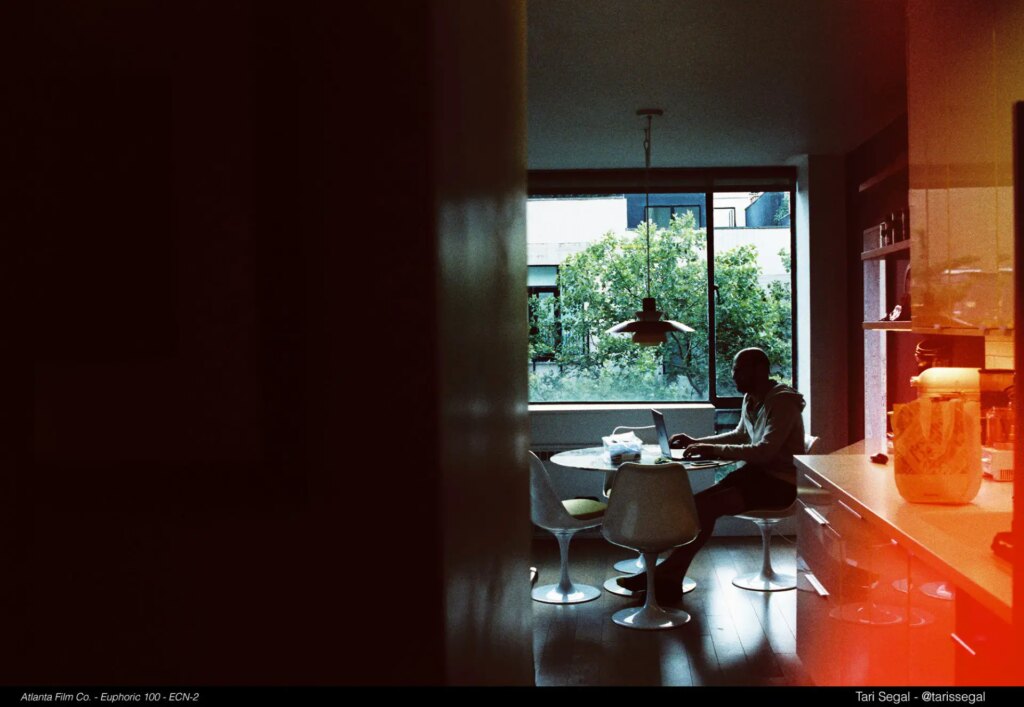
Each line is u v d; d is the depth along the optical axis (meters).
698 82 4.20
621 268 6.66
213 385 0.76
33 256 0.75
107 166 0.75
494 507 1.26
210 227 0.76
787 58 3.84
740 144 5.70
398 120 0.77
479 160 1.16
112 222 0.75
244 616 0.77
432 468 0.78
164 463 0.76
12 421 0.75
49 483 0.75
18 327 0.75
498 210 1.42
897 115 4.94
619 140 5.50
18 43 0.75
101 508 0.76
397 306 0.77
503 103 1.55
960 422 2.68
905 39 3.59
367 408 0.77
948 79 2.69
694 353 6.65
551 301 6.72
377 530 0.77
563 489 6.46
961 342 3.78
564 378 6.73
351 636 0.77
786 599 4.86
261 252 0.76
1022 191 1.61
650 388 6.68
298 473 0.77
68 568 0.76
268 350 0.77
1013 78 2.14
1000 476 3.08
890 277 5.32
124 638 0.77
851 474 3.33
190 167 0.76
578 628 4.46
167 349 0.76
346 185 0.77
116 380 0.75
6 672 0.76
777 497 4.96
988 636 1.86
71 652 0.76
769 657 3.97
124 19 0.76
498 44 1.47
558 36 3.52
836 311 6.17
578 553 6.05
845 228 6.13
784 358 6.58
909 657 2.33
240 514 0.77
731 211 6.56
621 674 3.80
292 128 0.77
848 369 6.15
